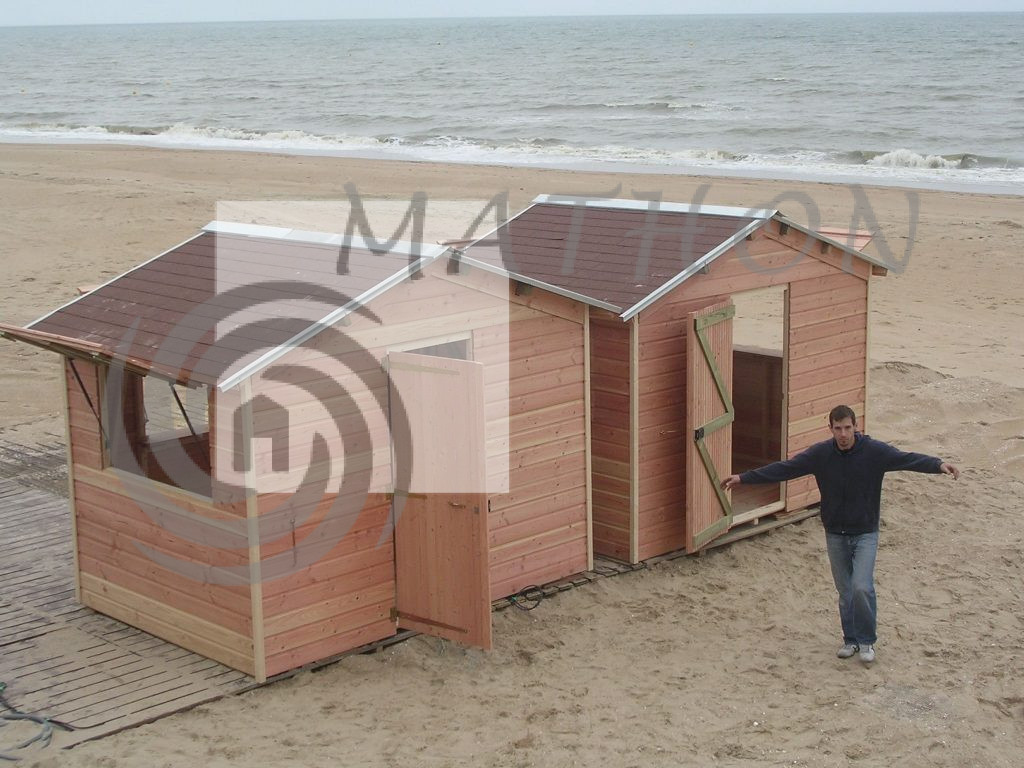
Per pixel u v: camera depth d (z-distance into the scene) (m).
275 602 7.46
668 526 9.95
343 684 7.58
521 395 8.85
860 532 8.03
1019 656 8.21
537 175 34.72
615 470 9.71
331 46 172.50
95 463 8.45
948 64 86.56
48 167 36.28
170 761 6.48
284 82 87.25
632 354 9.38
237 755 6.59
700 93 67.50
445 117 57.66
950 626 8.74
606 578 9.51
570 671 7.92
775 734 7.07
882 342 17.56
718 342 9.77
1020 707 7.47
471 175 34.62
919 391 14.69
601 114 57.59
